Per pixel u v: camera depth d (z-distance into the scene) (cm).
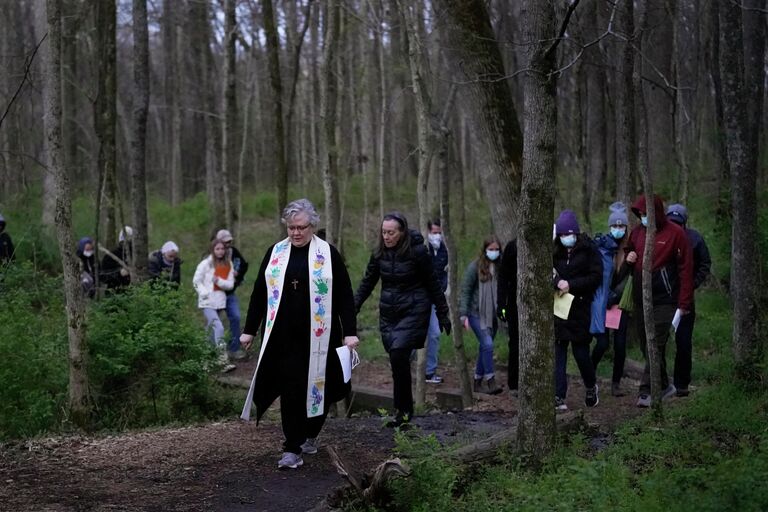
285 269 628
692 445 637
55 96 764
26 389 812
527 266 573
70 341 793
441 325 759
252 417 922
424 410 935
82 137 2845
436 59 1555
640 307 947
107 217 1420
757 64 1088
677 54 1471
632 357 1156
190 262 2189
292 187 3041
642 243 886
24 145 1853
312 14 2169
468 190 2612
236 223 2420
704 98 1884
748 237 839
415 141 2619
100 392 855
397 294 757
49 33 760
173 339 884
